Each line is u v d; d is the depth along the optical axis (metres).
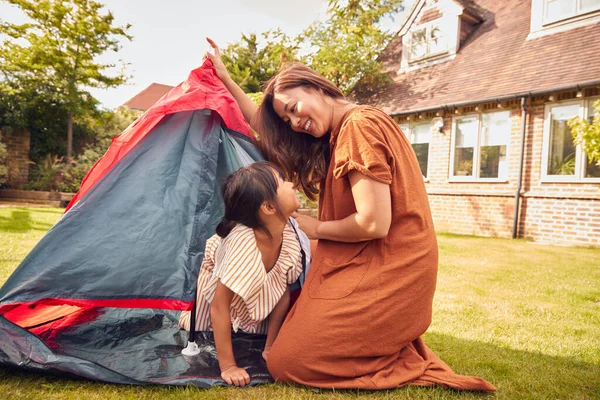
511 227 9.28
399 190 1.89
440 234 9.58
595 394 1.90
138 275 2.10
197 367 2.00
